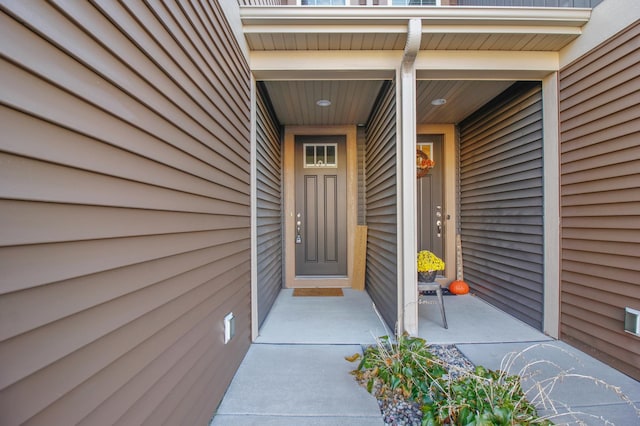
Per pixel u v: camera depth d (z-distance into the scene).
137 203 0.88
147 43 0.93
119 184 0.80
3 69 0.52
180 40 1.15
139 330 0.88
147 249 0.93
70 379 0.64
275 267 3.54
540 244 2.53
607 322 1.98
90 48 0.71
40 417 0.57
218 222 1.57
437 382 1.50
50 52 0.61
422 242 4.00
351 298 3.58
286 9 2.03
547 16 2.05
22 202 0.55
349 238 4.12
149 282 0.94
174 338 1.10
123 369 0.81
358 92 2.98
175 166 1.11
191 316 1.25
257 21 2.07
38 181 0.58
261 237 2.66
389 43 2.27
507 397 1.36
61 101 0.63
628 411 1.52
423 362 1.71
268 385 1.76
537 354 2.13
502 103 3.04
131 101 0.85
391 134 2.62
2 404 0.51
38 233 0.58
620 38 1.88
